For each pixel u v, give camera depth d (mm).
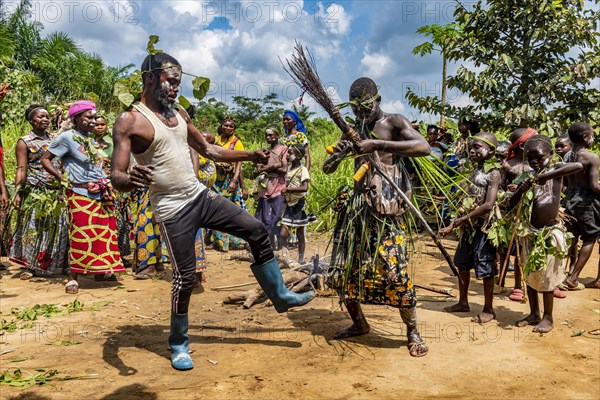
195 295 5559
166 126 3557
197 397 3154
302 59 3680
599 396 3195
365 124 3846
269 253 3906
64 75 18094
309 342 4078
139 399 3133
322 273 5551
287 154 6961
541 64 7453
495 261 4555
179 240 3596
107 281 6102
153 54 3586
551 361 3709
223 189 7980
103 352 3893
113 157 3389
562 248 4145
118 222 6969
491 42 7785
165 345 4051
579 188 5590
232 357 3789
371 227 3818
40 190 6121
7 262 7035
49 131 6500
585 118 7277
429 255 7137
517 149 5398
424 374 3482
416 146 3648
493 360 3717
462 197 4711
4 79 12867
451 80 7852
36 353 3859
